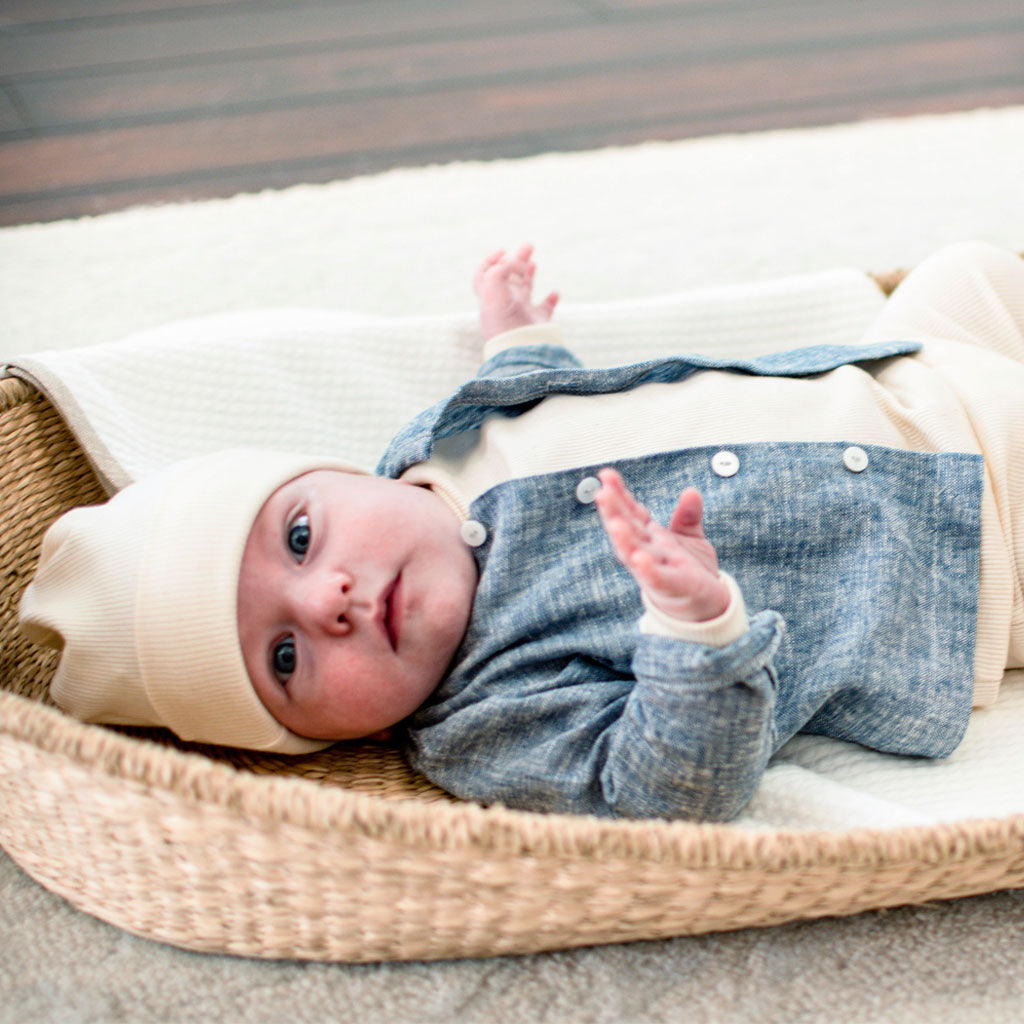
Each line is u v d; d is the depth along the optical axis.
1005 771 1.04
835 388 1.15
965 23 2.55
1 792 0.94
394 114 2.26
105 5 2.61
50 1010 0.93
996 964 0.93
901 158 2.10
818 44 2.48
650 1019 0.91
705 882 0.82
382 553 1.02
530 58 2.44
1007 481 1.08
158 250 1.90
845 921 0.97
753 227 1.94
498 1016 0.91
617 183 2.06
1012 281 1.27
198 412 1.28
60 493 1.23
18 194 2.05
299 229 1.95
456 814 0.78
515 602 1.05
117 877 0.92
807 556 1.04
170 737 1.12
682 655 0.87
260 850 0.83
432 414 1.14
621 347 1.40
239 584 1.00
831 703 1.02
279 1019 0.92
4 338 1.71
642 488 1.07
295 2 2.64
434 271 1.85
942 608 1.04
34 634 1.06
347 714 1.01
